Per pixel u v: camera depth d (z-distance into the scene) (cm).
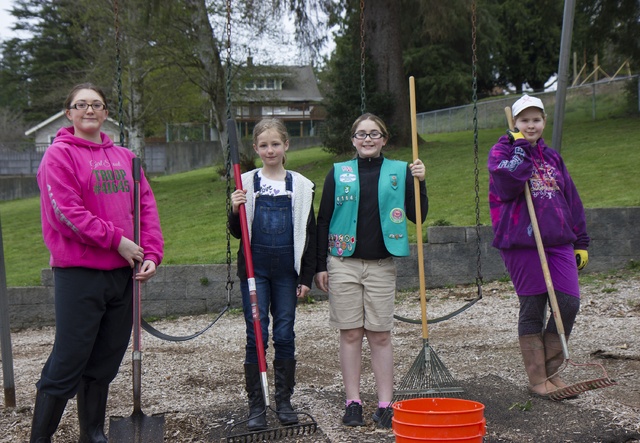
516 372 538
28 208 2367
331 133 2125
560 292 467
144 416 398
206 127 3766
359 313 441
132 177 409
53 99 2938
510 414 438
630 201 1049
